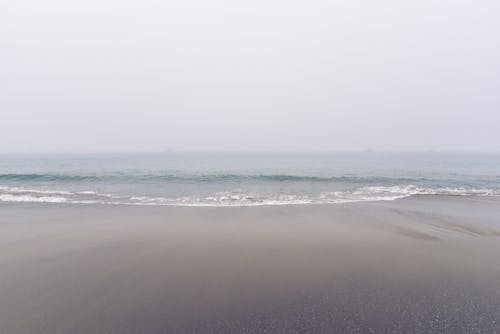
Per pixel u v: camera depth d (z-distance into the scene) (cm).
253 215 850
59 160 4456
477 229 692
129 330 279
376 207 980
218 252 518
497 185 1555
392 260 479
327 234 642
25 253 507
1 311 316
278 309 321
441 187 1492
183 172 2258
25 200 1080
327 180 1748
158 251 522
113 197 1168
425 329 284
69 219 786
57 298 345
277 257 493
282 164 3744
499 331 281
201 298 345
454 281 396
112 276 411
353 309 321
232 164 3697
